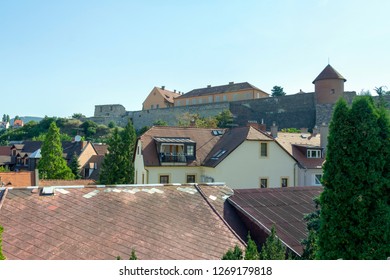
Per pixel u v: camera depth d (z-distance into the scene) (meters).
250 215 10.70
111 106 100.31
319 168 31.28
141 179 28.77
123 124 89.12
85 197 9.84
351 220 8.21
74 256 7.61
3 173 25.72
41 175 39.59
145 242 8.50
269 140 28.73
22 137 89.81
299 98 65.88
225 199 11.59
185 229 9.34
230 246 8.98
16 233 8.01
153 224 9.26
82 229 8.55
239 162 27.73
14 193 9.41
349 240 8.18
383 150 8.25
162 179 27.67
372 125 8.23
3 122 165.50
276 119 67.69
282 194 12.56
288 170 29.72
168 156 27.92
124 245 8.26
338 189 8.35
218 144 30.38
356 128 8.29
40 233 8.15
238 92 78.31
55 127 40.72
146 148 28.34
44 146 40.47
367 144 8.15
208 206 10.70
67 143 59.12
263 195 12.24
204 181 28.47
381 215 8.00
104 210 9.44
